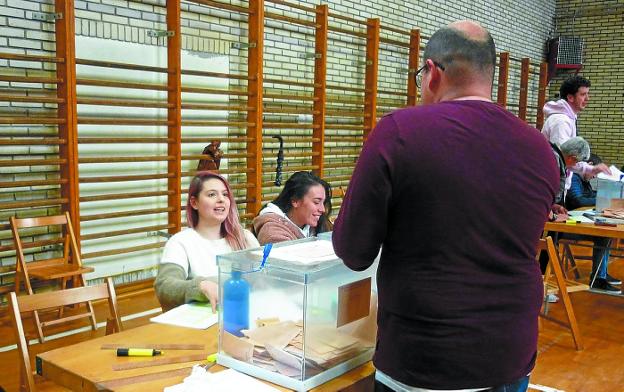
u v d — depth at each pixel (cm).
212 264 235
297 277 136
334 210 616
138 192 432
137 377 143
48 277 344
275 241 260
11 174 371
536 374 314
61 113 378
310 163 593
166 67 446
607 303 451
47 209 392
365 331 154
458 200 114
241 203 523
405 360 121
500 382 119
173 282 213
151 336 173
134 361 154
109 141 403
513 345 119
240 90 506
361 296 151
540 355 342
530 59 956
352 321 150
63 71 373
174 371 147
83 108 402
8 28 362
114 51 416
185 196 472
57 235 399
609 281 501
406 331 121
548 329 388
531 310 122
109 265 426
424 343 118
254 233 276
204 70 479
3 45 361
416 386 120
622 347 358
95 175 411
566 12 995
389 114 123
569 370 321
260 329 146
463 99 125
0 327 348
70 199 383
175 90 441
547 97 1019
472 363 117
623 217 412
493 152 117
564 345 359
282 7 544
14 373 288
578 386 300
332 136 621
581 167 465
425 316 118
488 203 115
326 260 146
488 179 115
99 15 405
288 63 556
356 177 120
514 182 117
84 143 393
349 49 625
